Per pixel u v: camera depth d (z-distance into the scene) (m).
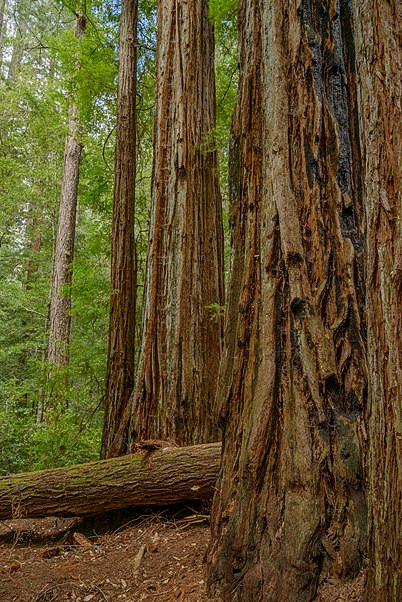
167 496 3.99
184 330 4.95
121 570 3.23
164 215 5.30
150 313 5.09
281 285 2.69
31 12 16.58
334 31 2.90
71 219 10.86
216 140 5.43
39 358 14.60
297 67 2.87
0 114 12.78
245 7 3.29
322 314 2.56
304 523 2.25
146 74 9.03
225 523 2.62
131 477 4.05
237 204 3.14
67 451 7.23
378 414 1.86
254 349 2.76
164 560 3.27
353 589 2.04
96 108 9.18
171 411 4.77
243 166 3.07
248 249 2.91
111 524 4.37
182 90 5.51
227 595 2.38
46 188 13.70
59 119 10.92
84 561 3.57
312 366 2.48
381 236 1.90
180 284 5.06
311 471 2.34
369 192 1.98
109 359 6.23
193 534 3.74
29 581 3.23
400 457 1.75
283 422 2.52
